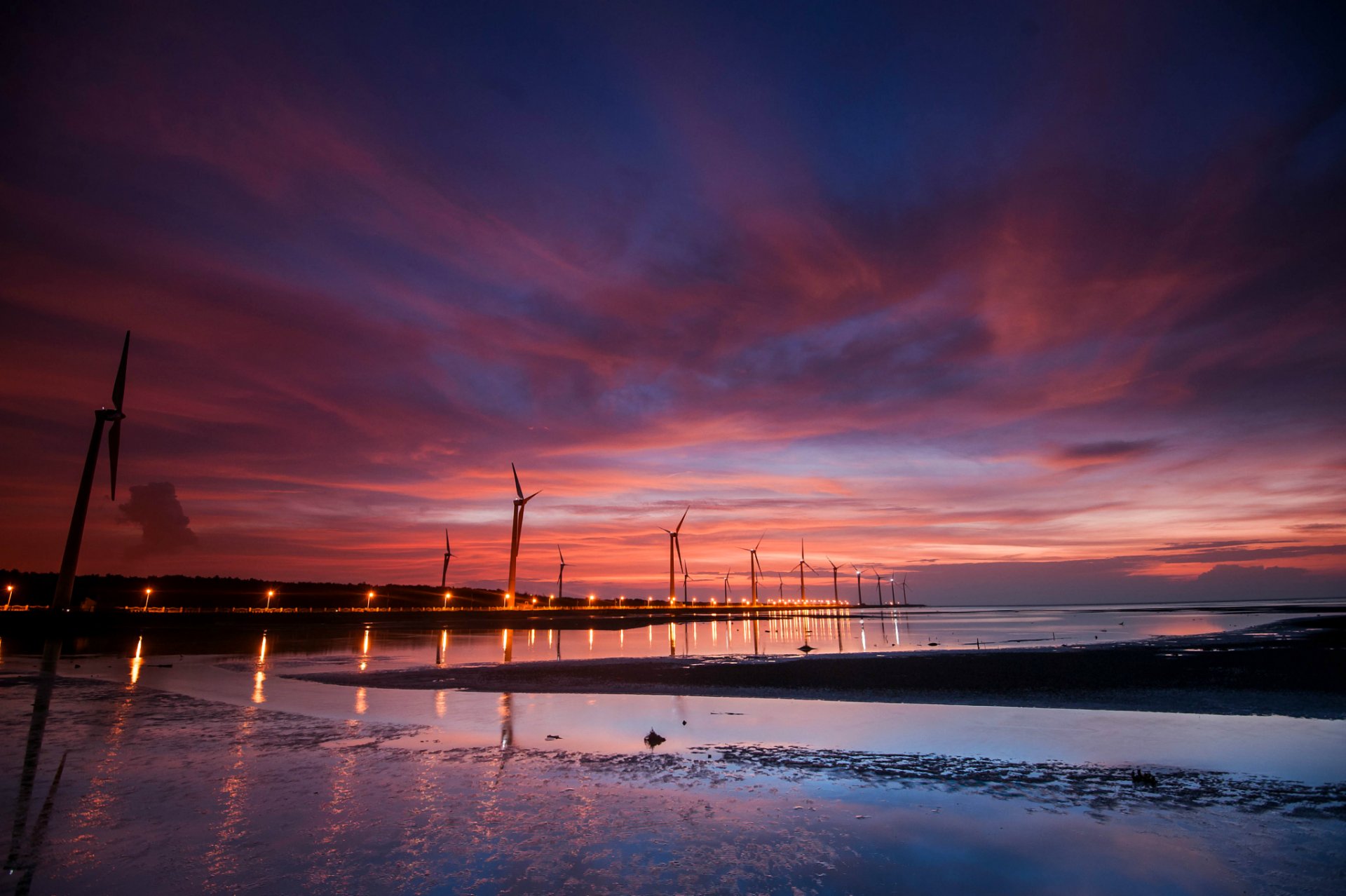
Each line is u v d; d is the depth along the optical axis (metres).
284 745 13.41
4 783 10.30
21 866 7.23
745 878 7.06
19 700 18.73
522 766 11.89
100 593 133.12
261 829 8.45
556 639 67.00
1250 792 10.31
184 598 148.62
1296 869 7.33
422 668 31.62
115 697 19.67
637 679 27.00
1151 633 68.94
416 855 7.65
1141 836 8.41
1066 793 10.30
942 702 20.22
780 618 187.62
